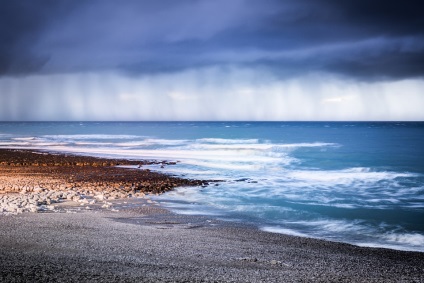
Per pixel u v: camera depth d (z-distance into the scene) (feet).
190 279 29.27
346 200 76.48
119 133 381.81
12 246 36.99
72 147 210.38
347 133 373.81
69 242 40.09
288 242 47.01
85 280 27.27
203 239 46.34
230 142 242.78
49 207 62.69
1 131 433.48
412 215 63.62
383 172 116.47
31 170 118.42
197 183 96.32
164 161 146.10
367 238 50.75
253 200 76.18
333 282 31.01
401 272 35.94
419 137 299.58
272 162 143.02
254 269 33.88
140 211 63.87
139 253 37.42
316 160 147.84
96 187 86.22
